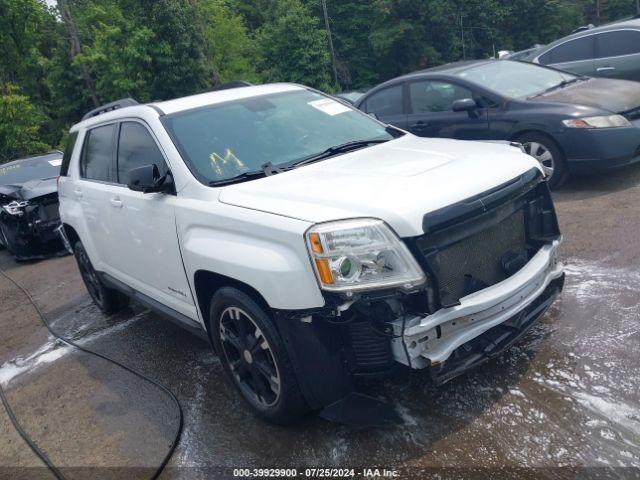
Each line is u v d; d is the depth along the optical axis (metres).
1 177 10.52
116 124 4.62
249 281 2.96
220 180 3.56
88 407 4.05
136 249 4.23
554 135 6.29
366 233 2.66
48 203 9.14
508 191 3.04
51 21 39.34
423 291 2.69
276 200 3.07
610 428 2.80
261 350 3.19
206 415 3.63
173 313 4.09
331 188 3.05
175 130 3.89
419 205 2.73
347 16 39.47
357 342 2.87
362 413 2.93
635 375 3.15
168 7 28.34
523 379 3.30
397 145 3.90
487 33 37.03
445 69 7.66
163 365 4.46
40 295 7.20
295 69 33.78
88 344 5.21
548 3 38.69
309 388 2.91
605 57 9.72
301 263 2.75
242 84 4.90
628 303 3.90
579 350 3.47
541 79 7.38
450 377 2.85
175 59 29.09
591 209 5.85
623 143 6.11
